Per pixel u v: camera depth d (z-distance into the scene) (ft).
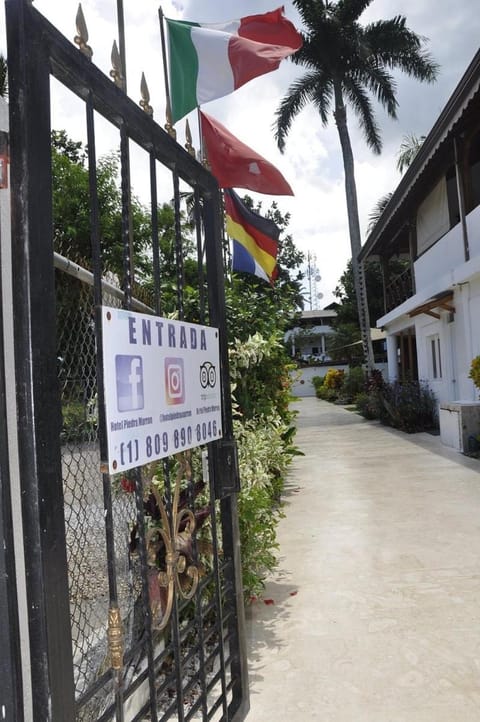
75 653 8.59
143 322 6.35
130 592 8.85
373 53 70.64
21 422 4.78
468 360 37.93
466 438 34.09
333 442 43.45
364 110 74.79
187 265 25.77
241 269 18.16
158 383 6.64
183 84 11.75
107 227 38.70
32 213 4.86
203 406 7.94
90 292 8.93
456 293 39.93
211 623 11.00
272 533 14.02
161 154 7.38
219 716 8.97
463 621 11.91
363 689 9.64
